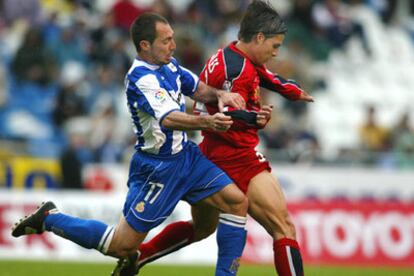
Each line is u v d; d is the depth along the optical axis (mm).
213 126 20188
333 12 68312
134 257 23109
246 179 22359
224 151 22484
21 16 61562
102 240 21969
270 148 53438
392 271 39375
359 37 69188
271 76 23422
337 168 51906
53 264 38156
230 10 63781
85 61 59781
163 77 21359
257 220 22406
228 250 21828
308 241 43281
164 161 21688
